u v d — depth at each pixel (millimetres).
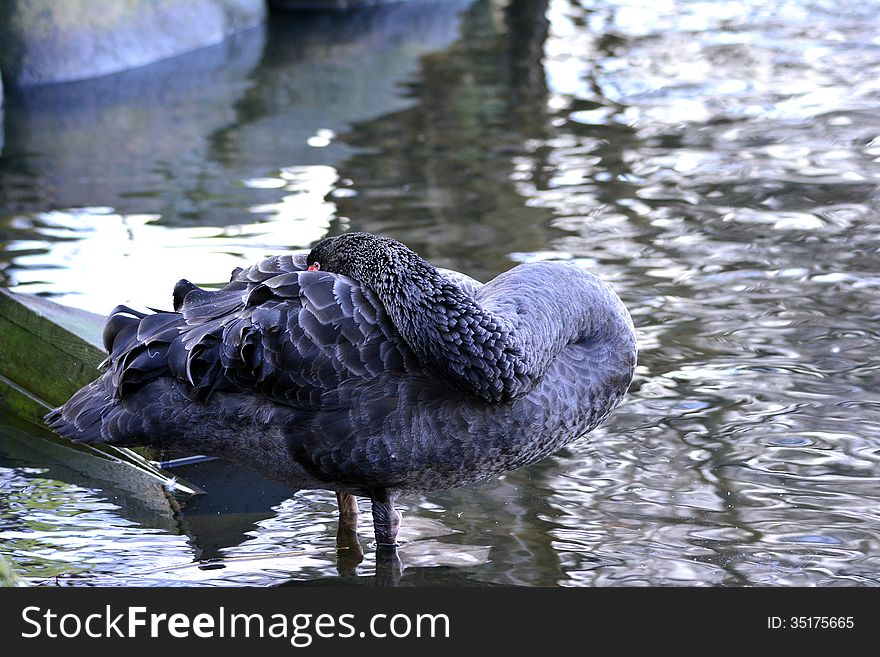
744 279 11547
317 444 6941
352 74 20391
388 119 17719
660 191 14195
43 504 8172
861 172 14781
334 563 7402
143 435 7211
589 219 13227
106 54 21016
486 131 16969
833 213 13375
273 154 16047
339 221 13289
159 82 20266
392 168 15328
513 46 22344
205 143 16641
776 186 14320
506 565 7266
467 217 13312
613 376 7246
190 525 7945
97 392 7414
